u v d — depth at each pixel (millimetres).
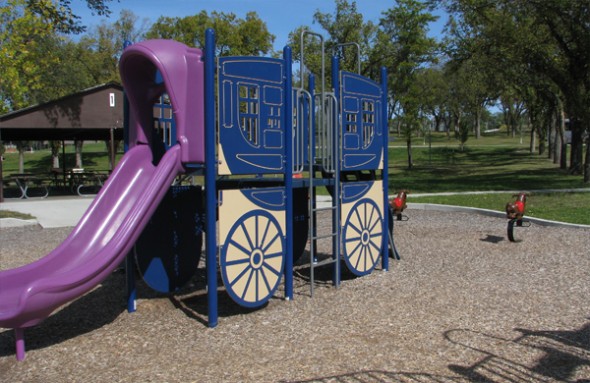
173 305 5805
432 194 17109
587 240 9164
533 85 26266
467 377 3766
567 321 5008
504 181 22047
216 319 5008
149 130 5660
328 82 24969
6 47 15555
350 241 6523
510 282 6500
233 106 5090
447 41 24641
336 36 26250
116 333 4887
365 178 7520
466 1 20531
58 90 31328
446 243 9203
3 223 12312
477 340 4508
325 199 16594
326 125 6309
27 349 4543
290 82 5605
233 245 5102
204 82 4871
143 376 3895
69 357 4332
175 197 5832
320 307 5559
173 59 4902
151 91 5559
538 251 8359
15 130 20688
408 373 3846
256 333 4781
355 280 6719
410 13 25531
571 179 22078
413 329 4812
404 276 6875
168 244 5789
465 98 49344
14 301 4434
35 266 4879
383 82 7051
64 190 21922
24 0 15609
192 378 3834
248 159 5246
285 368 3973
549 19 19203
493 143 59562
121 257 4637
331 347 4387
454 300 5738
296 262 8008
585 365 3967
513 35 19922
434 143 60812
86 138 24031
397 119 31141
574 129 24984
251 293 5297
